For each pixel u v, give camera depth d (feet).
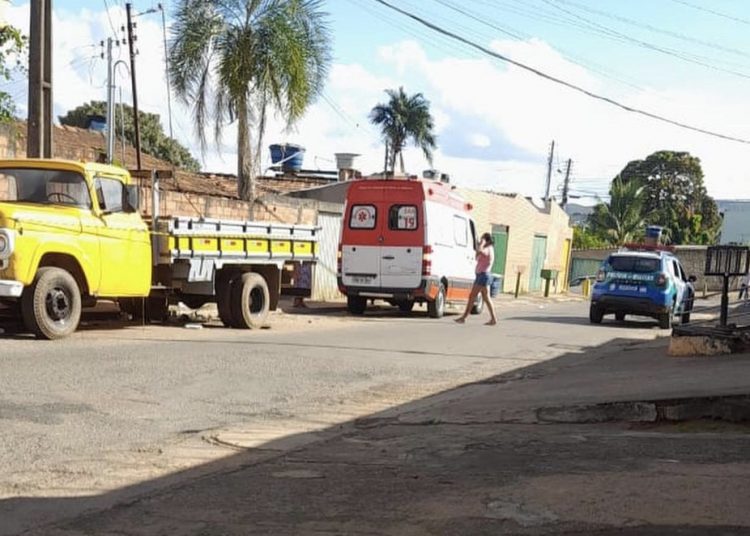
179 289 43.96
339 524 14.74
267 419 24.61
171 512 15.57
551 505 15.31
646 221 188.75
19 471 18.16
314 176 116.78
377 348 40.83
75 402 24.79
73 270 37.70
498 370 35.99
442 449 20.59
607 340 50.44
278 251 48.88
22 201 37.70
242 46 59.98
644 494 15.78
